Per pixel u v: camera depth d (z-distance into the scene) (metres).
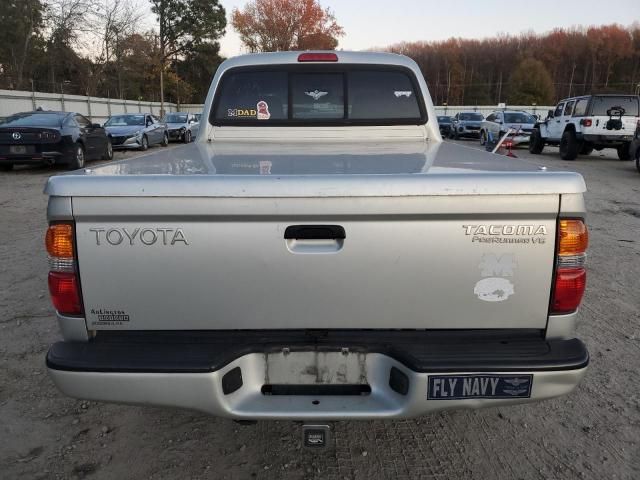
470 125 28.62
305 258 1.91
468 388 1.93
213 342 2.01
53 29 35.09
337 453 2.66
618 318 4.29
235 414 1.96
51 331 3.98
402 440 2.77
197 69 59.34
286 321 1.97
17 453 2.62
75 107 30.11
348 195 1.85
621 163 16.03
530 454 2.64
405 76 3.73
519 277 1.94
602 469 2.53
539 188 1.87
